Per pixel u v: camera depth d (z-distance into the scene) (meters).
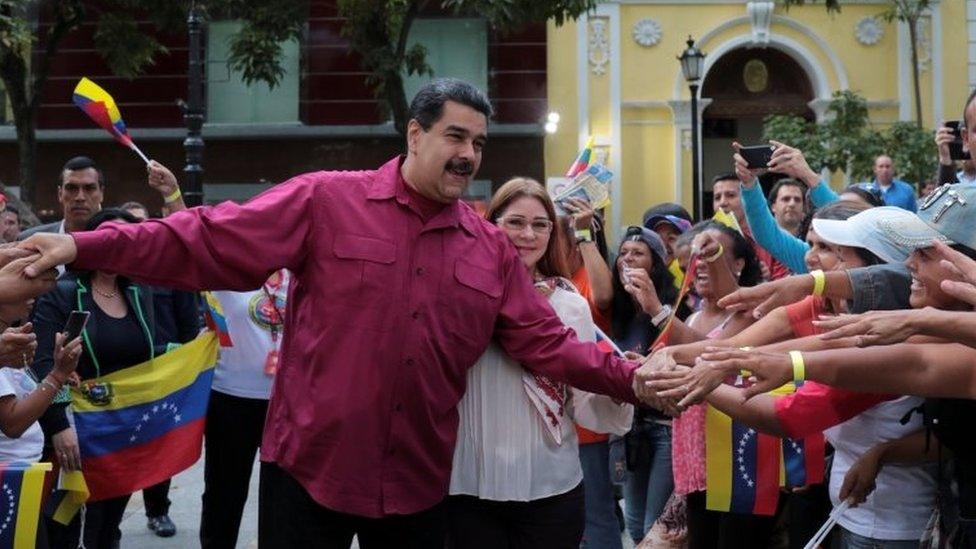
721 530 4.97
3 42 13.75
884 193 10.25
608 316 6.14
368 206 3.88
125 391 5.64
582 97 21.03
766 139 18.66
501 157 21.05
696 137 15.71
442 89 3.86
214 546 6.33
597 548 5.57
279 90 21.31
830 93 21.20
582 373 4.06
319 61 21.27
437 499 3.99
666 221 7.75
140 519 8.16
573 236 5.93
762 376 3.50
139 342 5.72
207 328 6.32
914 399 4.02
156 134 21.17
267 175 21.38
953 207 3.47
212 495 6.32
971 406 3.53
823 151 17.98
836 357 3.43
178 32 17.77
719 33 21.17
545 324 4.12
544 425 4.34
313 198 3.86
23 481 4.37
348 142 21.31
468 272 3.95
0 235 7.20
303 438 3.81
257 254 3.78
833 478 4.36
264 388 6.26
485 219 4.57
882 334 3.11
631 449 5.84
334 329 3.80
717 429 4.79
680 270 6.48
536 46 21.02
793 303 4.34
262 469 4.07
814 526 5.16
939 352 3.35
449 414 4.01
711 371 3.55
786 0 17.23
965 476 3.60
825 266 4.38
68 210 7.46
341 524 3.92
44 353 5.43
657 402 3.96
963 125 4.48
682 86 21.19
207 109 21.31
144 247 3.67
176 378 5.79
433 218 3.92
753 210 6.13
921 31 21.08
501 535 4.39
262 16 16.91
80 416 5.54
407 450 3.87
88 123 21.14
